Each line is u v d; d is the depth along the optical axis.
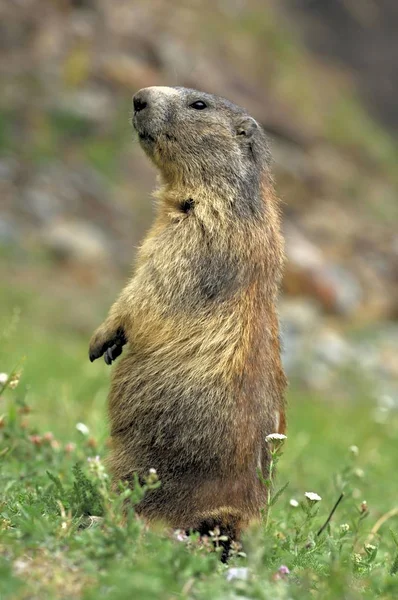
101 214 26.48
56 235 24.44
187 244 7.62
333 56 41.75
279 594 5.32
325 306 25.95
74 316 20.94
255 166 8.30
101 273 23.81
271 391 7.32
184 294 7.46
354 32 43.09
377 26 43.38
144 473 7.06
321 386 21.73
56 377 15.27
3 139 27.77
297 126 34.44
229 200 7.95
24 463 8.70
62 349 17.92
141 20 34.69
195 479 6.95
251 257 7.65
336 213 31.09
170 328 7.41
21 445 8.97
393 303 27.44
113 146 29.36
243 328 7.34
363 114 39.19
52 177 27.09
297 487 11.29
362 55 42.47
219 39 36.59
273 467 6.83
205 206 7.88
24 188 26.25
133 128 8.77
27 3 32.97
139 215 27.20
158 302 7.48
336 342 24.02
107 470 7.34
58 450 9.02
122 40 33.16
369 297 27.12
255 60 36.97
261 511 6.80
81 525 6.77
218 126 8.31
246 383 7.14
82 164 28.22
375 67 42.38
